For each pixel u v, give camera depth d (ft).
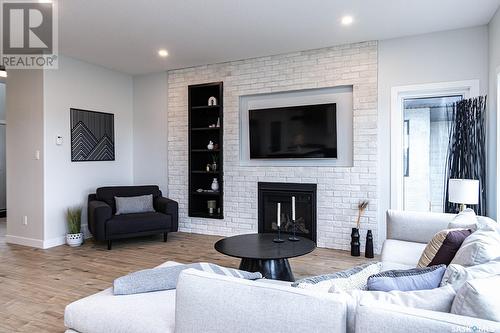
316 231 14.98
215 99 17.25
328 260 12.96
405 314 3.36
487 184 11.71
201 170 18.26
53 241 15.28
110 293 6.36
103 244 15.60
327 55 14.64
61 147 15.65
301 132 15.35
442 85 12.72
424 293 3.84
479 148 11.61
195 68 17.58
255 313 4.03
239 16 11.37
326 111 14.82
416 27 12.34
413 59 13.16
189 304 4.48
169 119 18.38
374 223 13.84
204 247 15.01
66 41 13.66
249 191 16.39
